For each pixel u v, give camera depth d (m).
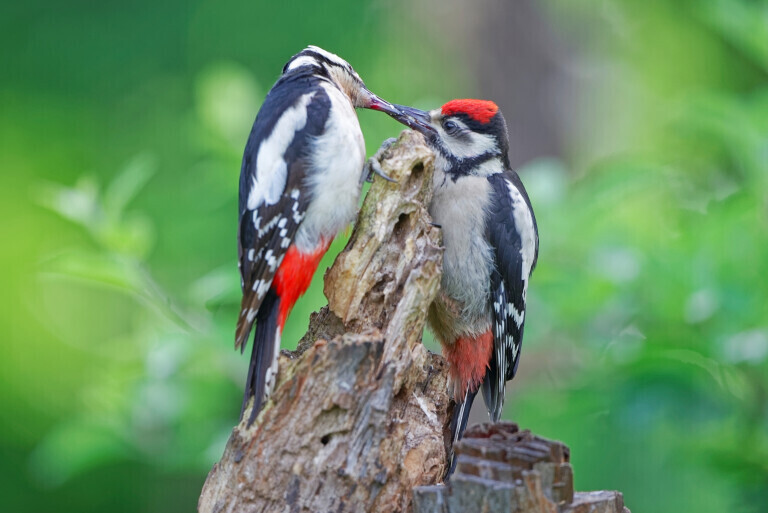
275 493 6.62
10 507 19.34
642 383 9.90
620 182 10.70
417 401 7.13
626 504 11.62
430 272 7.27
